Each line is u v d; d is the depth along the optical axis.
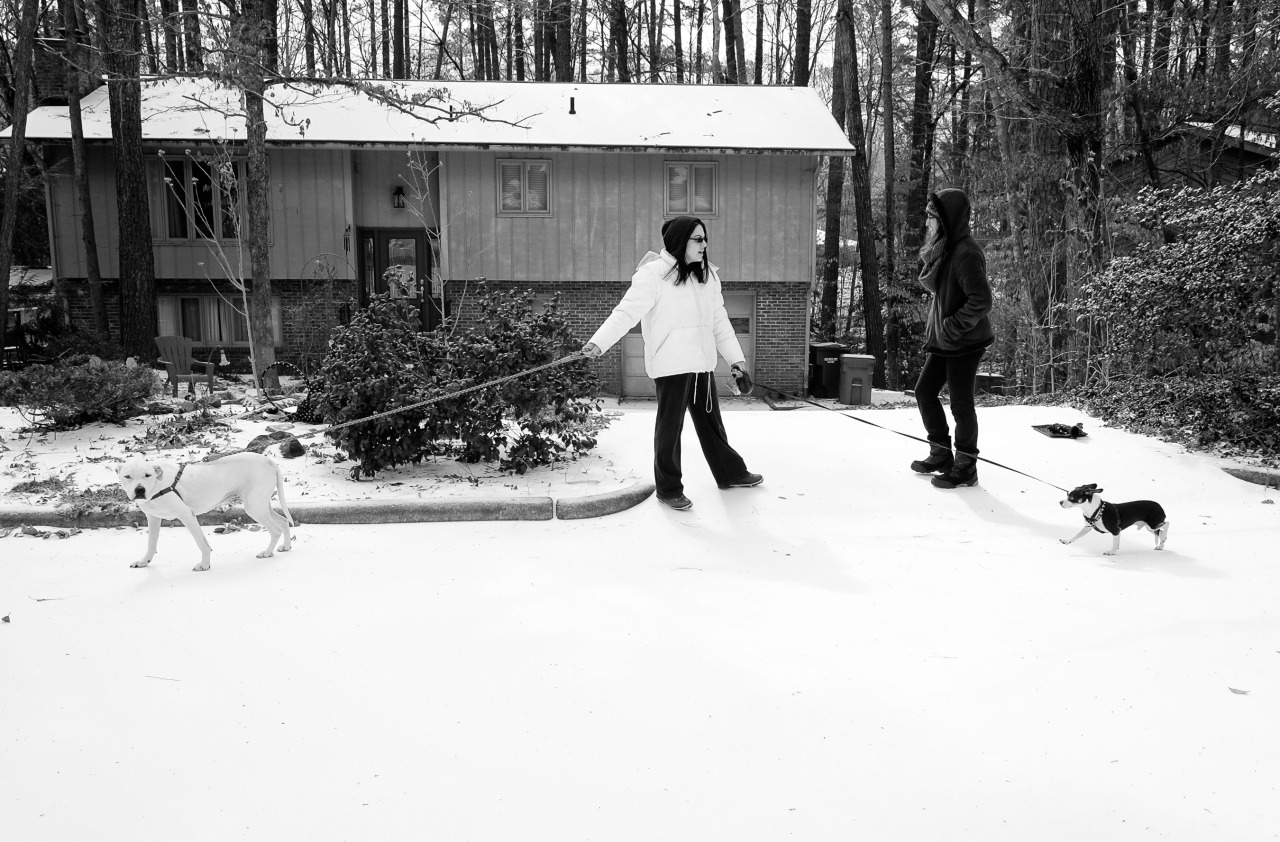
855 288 36.88
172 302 20.62
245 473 6.01
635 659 4.60
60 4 19.70
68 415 9.68
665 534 6.69
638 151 19.59
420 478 7.78
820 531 6.76
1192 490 7.72
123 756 3.71
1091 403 10.32
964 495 7.52
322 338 20.39
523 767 3.64
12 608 5.23
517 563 6.06
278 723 3.97
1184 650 4.68
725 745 3.80
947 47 30.36
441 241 20.39
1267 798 3.42
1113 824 3.27
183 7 18.50
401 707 4.11
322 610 5.23
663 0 37.62
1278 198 8.55
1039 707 4.10
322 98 20.88
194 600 5.37
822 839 3.19
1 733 3.89
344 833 3.22
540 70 35.84
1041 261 13.81
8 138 18.59
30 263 27.30
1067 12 13.43
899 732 3.90
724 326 7.38
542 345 7.87
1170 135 17.78
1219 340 9.16
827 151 19.61
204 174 20.25
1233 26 17.23
